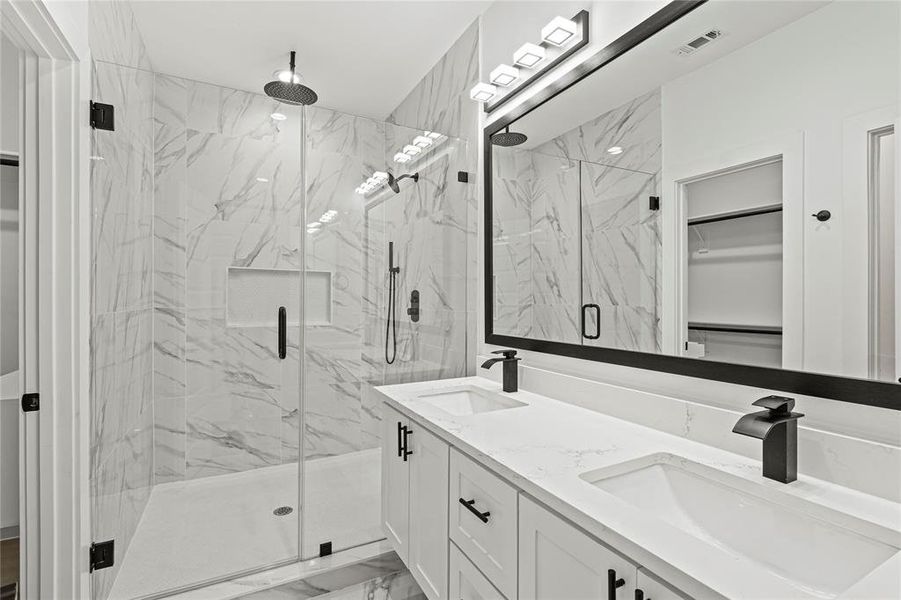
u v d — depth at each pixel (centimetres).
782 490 95
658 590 75
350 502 226
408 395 198
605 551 85
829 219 102
